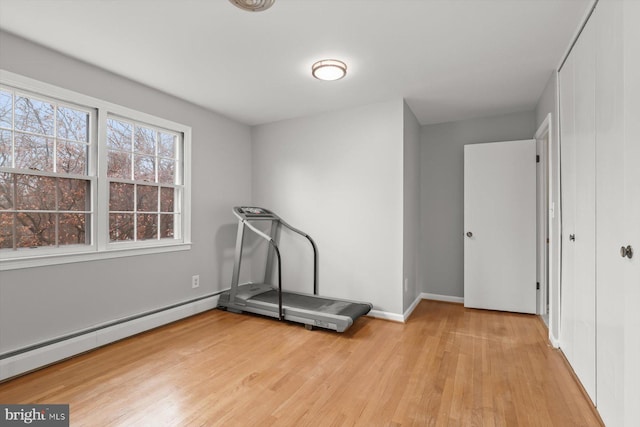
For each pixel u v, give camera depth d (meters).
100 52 2.53
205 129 3.86
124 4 1.94
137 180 3.18
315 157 4.02
